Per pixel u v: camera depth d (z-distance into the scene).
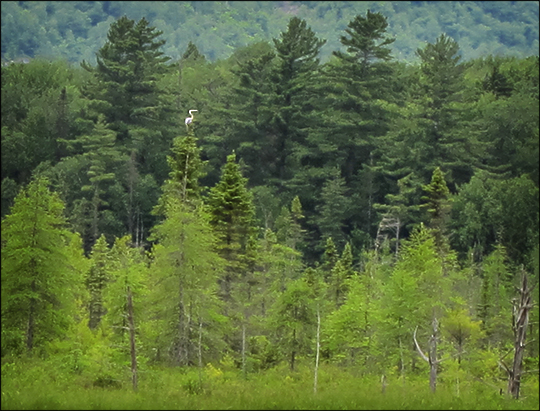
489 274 76.00
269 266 70.38
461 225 124.44
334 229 140.12
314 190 154.12
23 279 44.84
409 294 46.84
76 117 171.88
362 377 51.31
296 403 29.08
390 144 162.88
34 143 160.38
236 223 68.69
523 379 43.56
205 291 53.66
